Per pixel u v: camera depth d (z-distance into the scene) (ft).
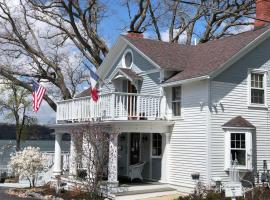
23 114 144.56
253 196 56.39
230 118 66.95
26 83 124.88
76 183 71.56
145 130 69.92
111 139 66.13
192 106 68.44
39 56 125.18
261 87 70.74
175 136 71.31
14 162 81.51
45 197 68.85
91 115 72.74
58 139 84.64
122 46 86.63
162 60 75.36
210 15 133.39
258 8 79.41
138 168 74.59
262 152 68.80
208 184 63.57
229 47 71.92
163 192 68.18
